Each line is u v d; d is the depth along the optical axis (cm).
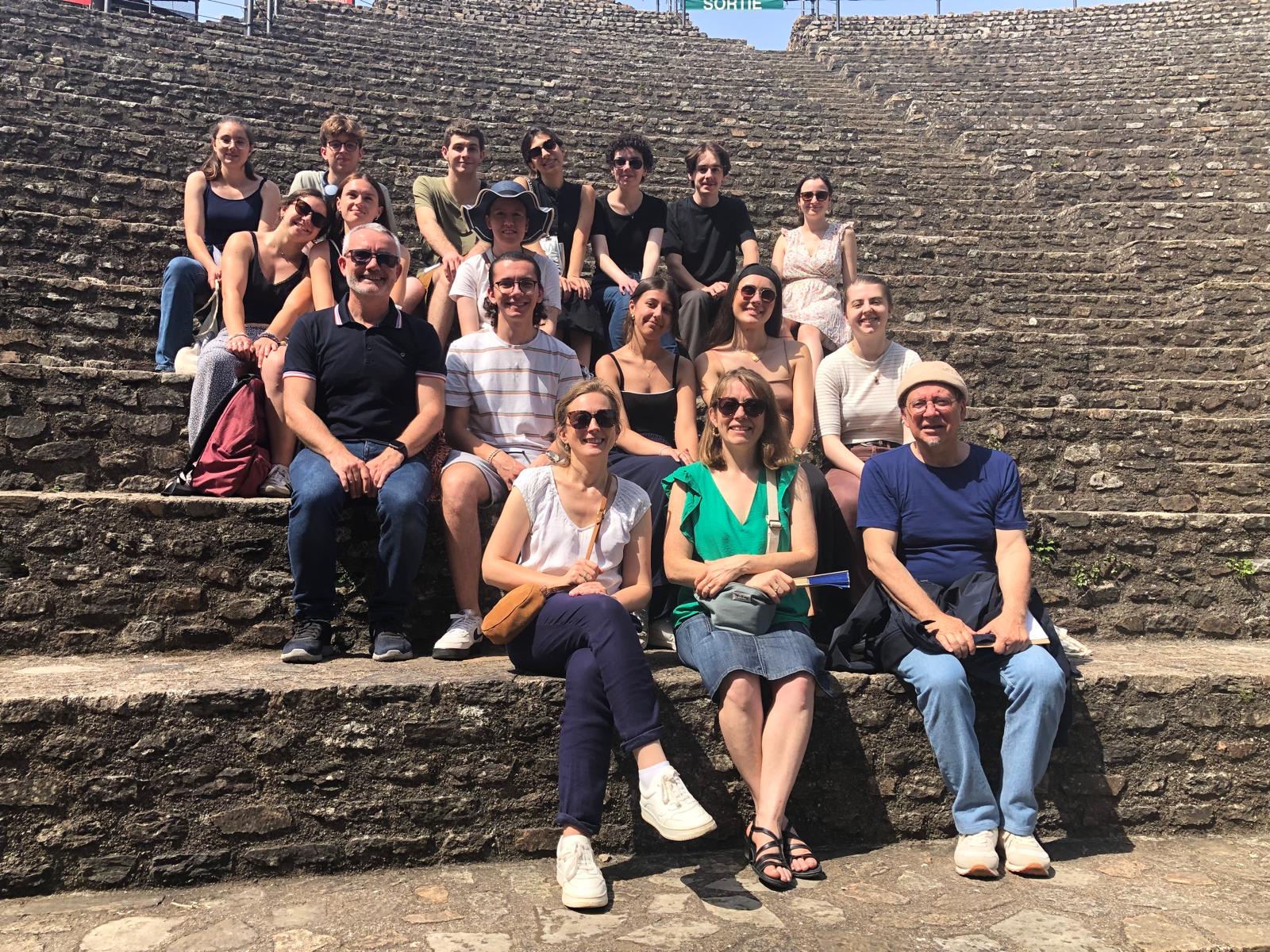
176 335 526
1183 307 784
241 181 597
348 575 390
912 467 371
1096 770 360
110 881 286
